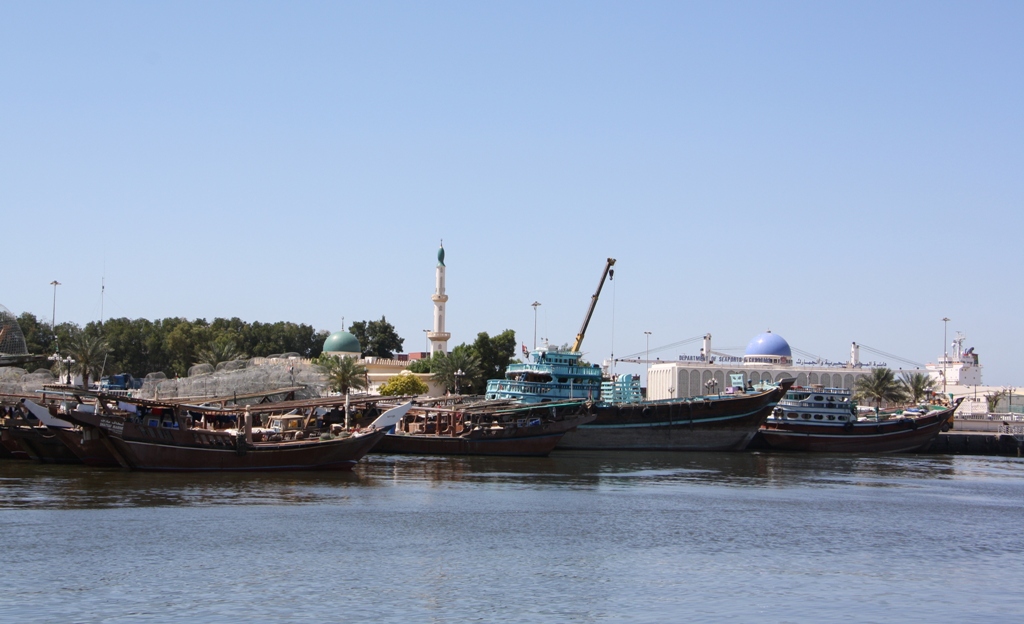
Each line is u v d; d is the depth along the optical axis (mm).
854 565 54469
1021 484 105562
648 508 74562
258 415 118188
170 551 52594
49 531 56688
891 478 107625
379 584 46906
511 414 138375
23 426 96875
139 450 84875
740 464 123188
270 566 49906
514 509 71625
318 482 84750
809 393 159250
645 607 44188
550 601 44750
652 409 150250
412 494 78625
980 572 53562
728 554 56531
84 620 40000
